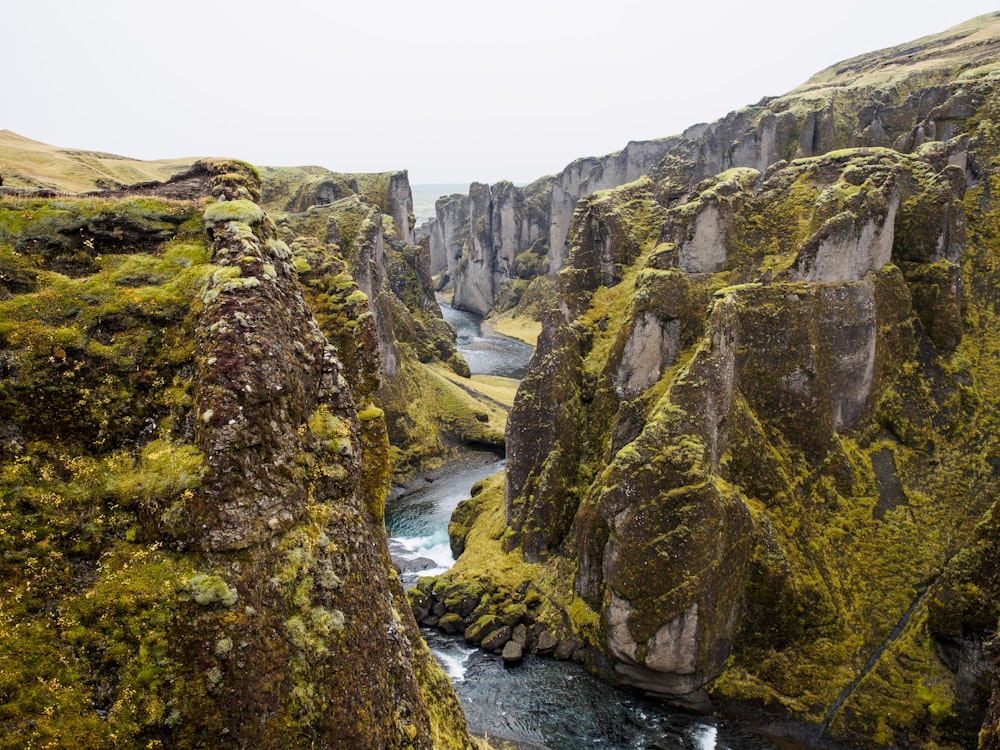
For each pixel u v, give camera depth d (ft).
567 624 165.27
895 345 176.35
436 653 165.58
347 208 384.88
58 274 62.28
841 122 430.61
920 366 177.17
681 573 137.80
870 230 169.07
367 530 69.92
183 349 60.29
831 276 166.30
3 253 60.80
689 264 183.73
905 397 174.40
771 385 161.89
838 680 138.10
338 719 55.26
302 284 97.60
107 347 59.52
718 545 139.23
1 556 50.11
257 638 52.11
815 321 162.61
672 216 189.26
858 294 166.09
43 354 57.00
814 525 155.84
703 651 138.51
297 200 501.97
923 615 142.20
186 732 48.42
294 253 103.86
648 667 142.00
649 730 138.10
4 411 54.60
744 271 180.65
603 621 151.94
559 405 190.90
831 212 170.19
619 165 653.30
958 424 170.40
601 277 213.46
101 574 52.08
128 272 64.13
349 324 91.91
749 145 465.88
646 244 212.43
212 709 49.26
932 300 178.81
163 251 67.10
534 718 141.90
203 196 74.90
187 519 52.75
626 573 142.72
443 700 82.99
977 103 226.99
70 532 52.95
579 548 166.91
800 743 133.49
